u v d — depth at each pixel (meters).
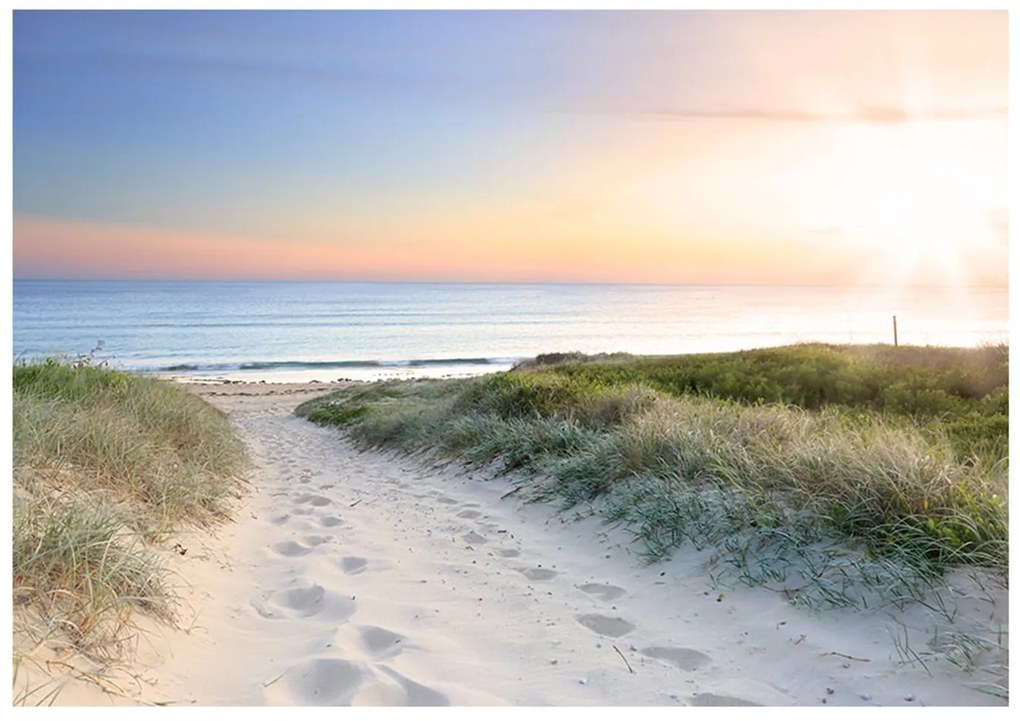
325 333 71.56
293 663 3.10
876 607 3.36
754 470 5.09
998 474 4.64
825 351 13.73
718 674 3.02
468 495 7.02
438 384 23.44
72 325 75.31
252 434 16.34
